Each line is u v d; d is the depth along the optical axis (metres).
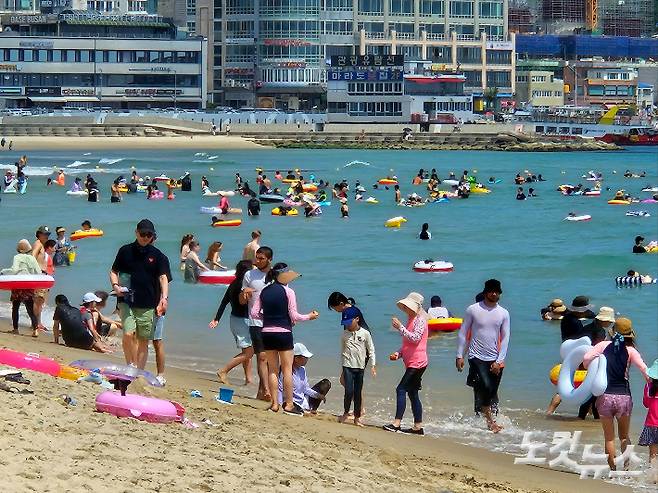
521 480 35.72
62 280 81.50
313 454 34.44
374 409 46.03
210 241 116.69
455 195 189.00
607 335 45.66
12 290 56.50
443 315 64.06
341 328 64.62
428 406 46.78
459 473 35.41
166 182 192.25
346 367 42.53
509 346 61.59
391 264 100.50
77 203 160.12
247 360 48.53
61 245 90.25
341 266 98.31
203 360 55.12
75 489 25.61
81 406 35.31
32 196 171.62
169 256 101.31
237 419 39.06
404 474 33.94
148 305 43.31
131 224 129.38
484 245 120.50
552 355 59.00
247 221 140.75
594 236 132.88
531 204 179.88
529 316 72.56
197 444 32.62
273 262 100.31
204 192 177.00
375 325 67.56
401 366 54.78
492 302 42.56
